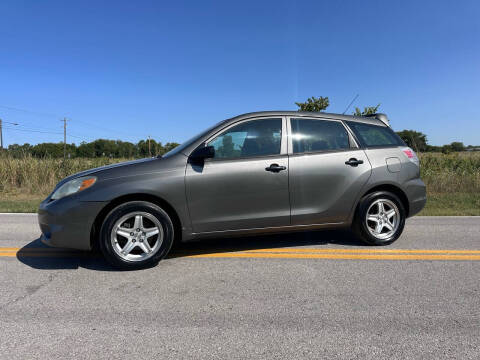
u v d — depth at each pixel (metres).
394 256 4.33
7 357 2.19
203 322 2.66
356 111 13.21
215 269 3.89
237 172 4.12
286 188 4.28
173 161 4.04
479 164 12.90
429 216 7.39
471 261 4.12
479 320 2.66
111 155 14.88
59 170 13.37
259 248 4.71
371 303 2.98
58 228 3.76
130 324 2.63
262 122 4.39
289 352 2.24
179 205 3.97
